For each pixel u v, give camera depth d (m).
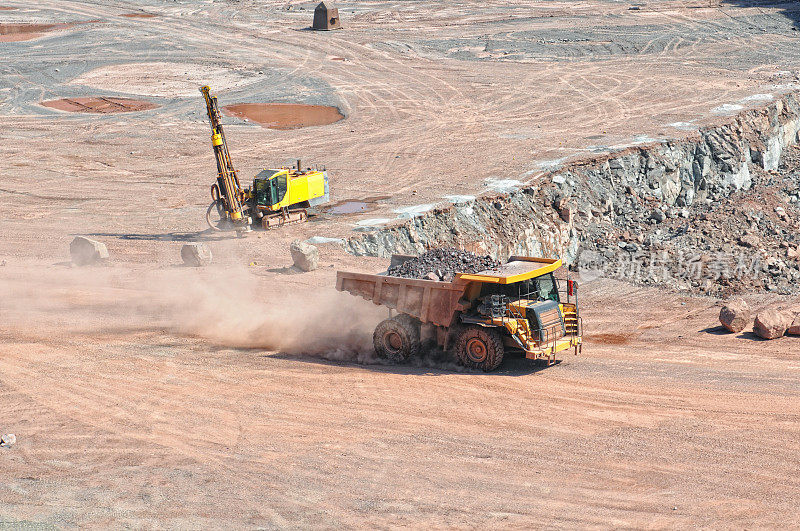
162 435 55.59
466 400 60.56
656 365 68.19
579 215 163.38
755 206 173.50
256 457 52.00
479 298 66.56
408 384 64.25
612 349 73.88
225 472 50.00
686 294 106.38
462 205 147.88
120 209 149.00
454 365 68.81
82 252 108.88
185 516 44.78
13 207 150.25
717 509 43.88
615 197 174.00
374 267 107.38
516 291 65.62
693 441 52.19
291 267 106.81
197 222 139.25
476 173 171.25
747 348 72.31
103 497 46.97
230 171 128.50
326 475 49.34
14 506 45.84
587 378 64.81
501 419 56.94
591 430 54.59
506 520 43.56
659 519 43.16
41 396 62.91
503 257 145.88
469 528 42.88
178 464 51.22
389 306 69.44
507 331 65.00
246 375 67.31
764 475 47.25
